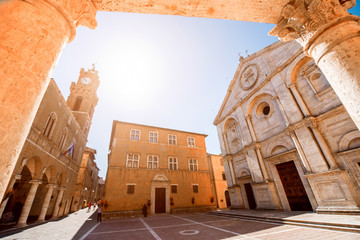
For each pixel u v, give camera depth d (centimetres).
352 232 571
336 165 874
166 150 2264
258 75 1548
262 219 996
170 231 907
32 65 149
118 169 1875
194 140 2573
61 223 1347
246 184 1573
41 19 166
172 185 2078
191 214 1805
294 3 318
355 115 225
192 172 2283
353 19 269
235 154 1731
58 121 1502
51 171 1514
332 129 929
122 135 2094
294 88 1157
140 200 1819
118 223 1298
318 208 913
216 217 1375
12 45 140
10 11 151
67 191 1947
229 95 1967
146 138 2222
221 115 2080
